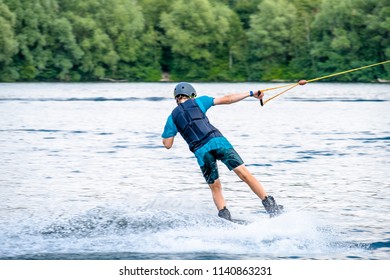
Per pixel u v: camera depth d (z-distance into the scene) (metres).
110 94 89.12
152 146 31.61
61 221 14.61
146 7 138.88
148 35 136.25
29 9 126.88
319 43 131.50
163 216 14.66
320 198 18.39
